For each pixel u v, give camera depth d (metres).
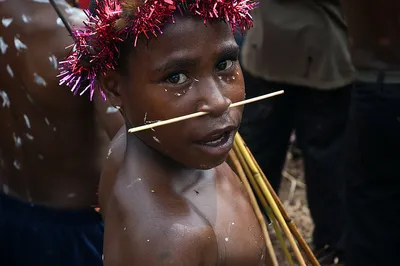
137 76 1.05
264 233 1.30
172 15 1.00
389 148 2.24
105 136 1.64
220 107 1.02
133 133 1.11
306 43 2.82
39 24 1.53
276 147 3.12
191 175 1.15
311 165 3.06
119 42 1.06
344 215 2.68
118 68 1.08
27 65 1.56
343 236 3.03
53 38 1.52
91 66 1.11
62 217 1.71
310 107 2.99
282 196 3.73
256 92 3.03
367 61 2.23
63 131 1.61
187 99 1.02
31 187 1.71
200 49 1.01
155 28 1.00
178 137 1.04
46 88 1.55
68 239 1.72
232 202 1.17
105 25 1.04
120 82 1.10
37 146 1.64
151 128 1.05
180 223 1.04
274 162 3.15
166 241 1.02
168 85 1.02
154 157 1.12
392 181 2.29
